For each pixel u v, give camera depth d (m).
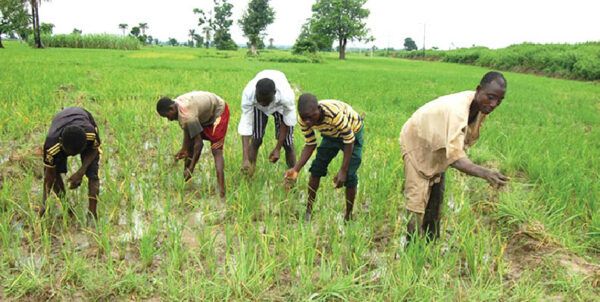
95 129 3.85
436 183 3.58
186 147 4.80
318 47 57.28
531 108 11.62
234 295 2.98
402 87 16.02
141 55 32.09
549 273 3.39
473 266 3.37
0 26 43.41
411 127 3.38
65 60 20.80
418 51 75.69
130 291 2.98
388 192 4.78
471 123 3.22
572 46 40.09
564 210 4.48
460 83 19.12
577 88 20.81
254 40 50.94
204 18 82.75
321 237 3.90
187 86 11.97
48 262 3.22
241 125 4.84
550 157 6.11
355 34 55.44
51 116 7.31
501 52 46.56
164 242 3.55
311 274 3.10
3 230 3.34
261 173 5.19
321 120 3.67
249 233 3.59
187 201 4.37
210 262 3.23
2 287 2.96
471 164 2.79
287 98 4.57
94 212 3.92
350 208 4.21
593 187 4.76
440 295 2.96
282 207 4.38
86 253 3.42
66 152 3.46
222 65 22.48
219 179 4.68
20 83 10.59
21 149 5.44
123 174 5.03
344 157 3.82
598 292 3.15
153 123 7.43
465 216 4.28
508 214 4.31
